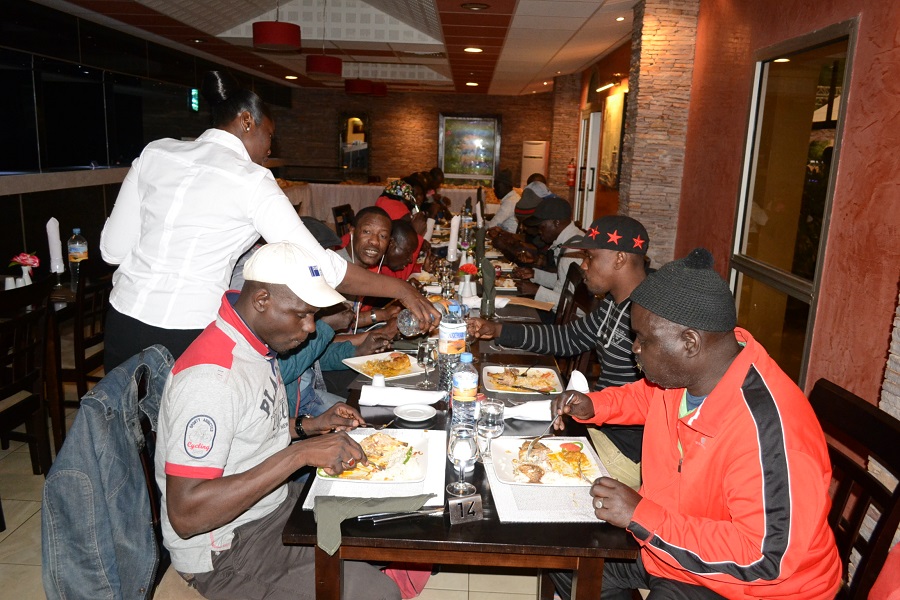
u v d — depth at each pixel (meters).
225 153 2.02
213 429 1.29
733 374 1.29
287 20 7.50
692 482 1.36
